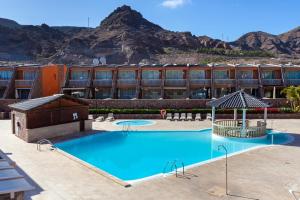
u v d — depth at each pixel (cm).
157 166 2534
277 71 5922
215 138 3453
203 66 5816
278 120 4456
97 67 5853
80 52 17975
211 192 1769
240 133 3316
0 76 5938
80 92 5884
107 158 2783
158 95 5928
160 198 1689
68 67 5884
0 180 1246
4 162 1465
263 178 2000
